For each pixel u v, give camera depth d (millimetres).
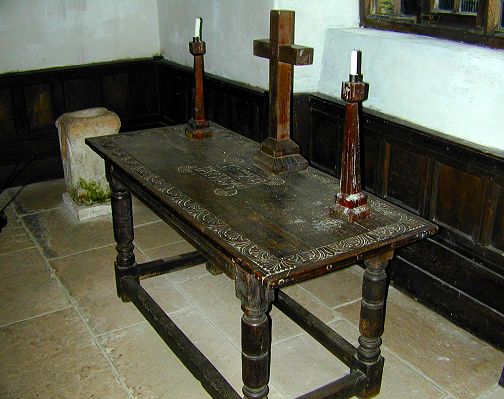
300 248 1685
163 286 2953
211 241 1766
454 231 2510
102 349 2453
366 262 1987
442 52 2398
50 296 2850
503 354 2416
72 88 4305
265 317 1757
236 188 2115
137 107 4625
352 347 2215
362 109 2865
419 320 2652
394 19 2877
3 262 3174
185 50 4168
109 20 4309
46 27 4090
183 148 2559
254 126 3400
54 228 3607
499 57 2199
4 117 4105
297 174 2258
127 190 2658
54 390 2205
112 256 3262
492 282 2383
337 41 2965
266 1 3045
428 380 2273
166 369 2340
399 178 2744
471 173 2342
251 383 1820
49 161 4383
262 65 3246
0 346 2457
